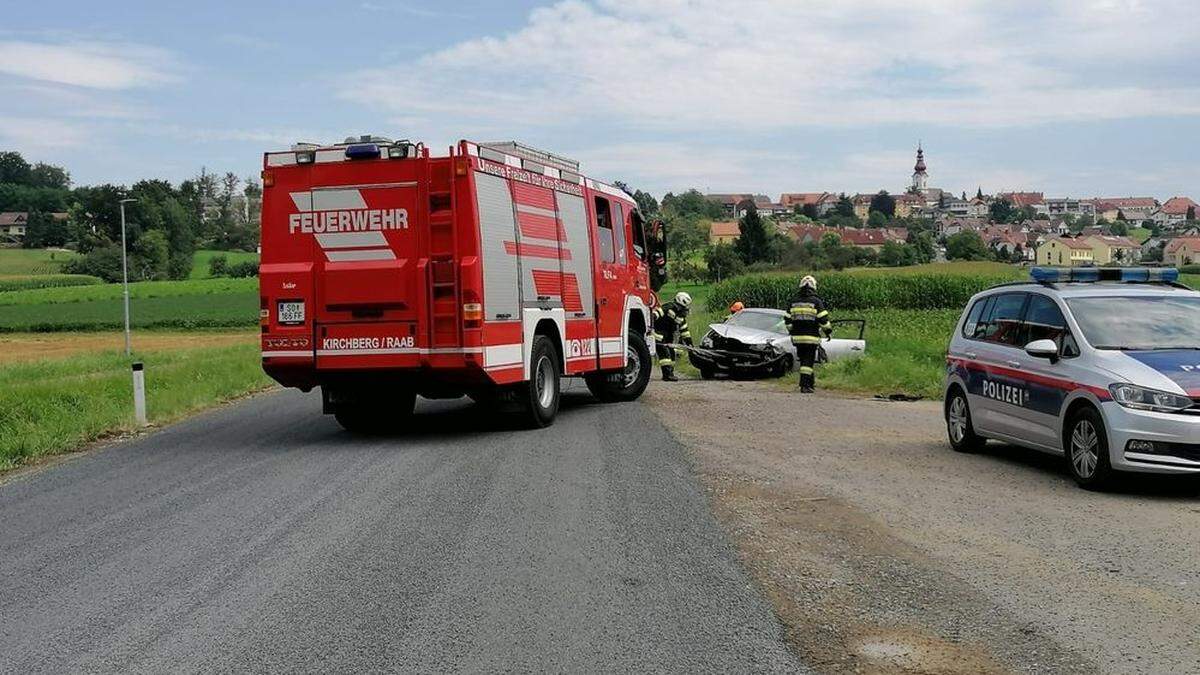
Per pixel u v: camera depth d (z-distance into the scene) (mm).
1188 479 10570
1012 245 182625
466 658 5453
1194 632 5824
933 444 13125
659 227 19766
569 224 15891
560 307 15445
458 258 13172
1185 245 148750
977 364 12070
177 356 37781
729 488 9977
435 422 15828
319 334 13484
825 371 22328
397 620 6078
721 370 24094
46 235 157125
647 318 19141
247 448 13523
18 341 61562
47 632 6016
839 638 5758
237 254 150500
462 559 7398
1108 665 5328
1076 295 11141
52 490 10820
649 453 12062
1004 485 10266
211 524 8766
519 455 12062
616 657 5449
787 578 6914
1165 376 9594
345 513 9023
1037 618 6078
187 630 5977
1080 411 10117
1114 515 8859
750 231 119625
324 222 13469
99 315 78500
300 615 6199
